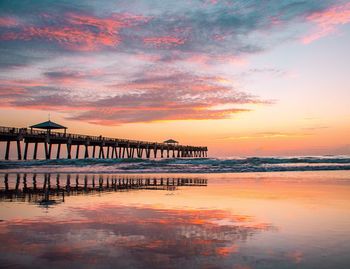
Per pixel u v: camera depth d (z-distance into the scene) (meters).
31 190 13.36
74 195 11.60
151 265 3.99
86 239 5.25
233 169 28.05
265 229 6.02
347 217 7.18
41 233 5.67
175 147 81.56
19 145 45.00
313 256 4.33
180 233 5.69
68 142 49.41
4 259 4.22
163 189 13.61
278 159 37.34
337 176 19.94
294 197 10.63
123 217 7.23
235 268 3.88
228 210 8.20
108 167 32.81
